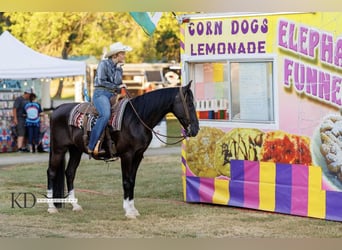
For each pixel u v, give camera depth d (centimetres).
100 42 3175
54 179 1066
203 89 1119
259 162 1045
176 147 2064
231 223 966
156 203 1138
